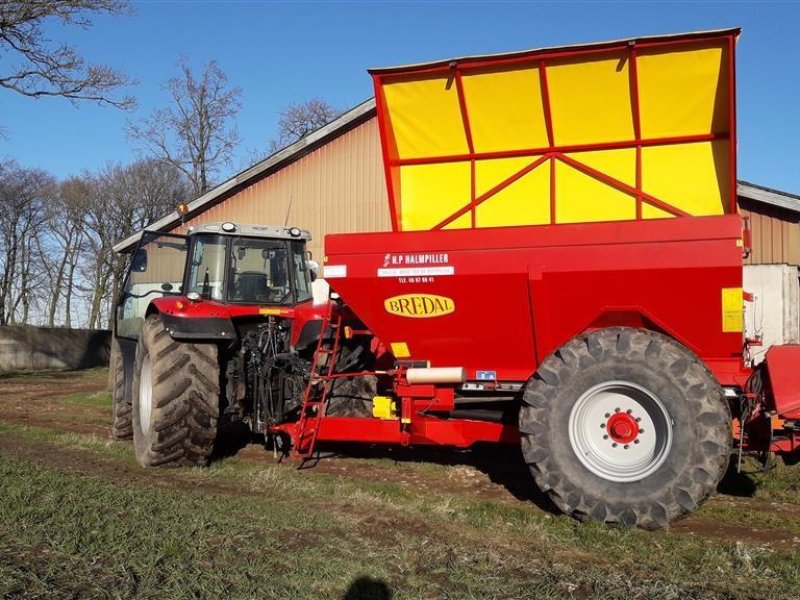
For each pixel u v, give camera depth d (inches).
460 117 253.8
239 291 317.4
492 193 255.9
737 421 215.2
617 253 207.6
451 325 231.0
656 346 204.1
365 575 159.9
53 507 204.1
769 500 239.0
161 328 289.7
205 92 1644.9
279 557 169.9
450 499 230.8
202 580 153.9
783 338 466.6
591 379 207.5
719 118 230.5
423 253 226.1
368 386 277.4
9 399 565.6
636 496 201.5
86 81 709.3
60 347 1228.5
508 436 236.8
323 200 641.6
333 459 302.8
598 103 239.6
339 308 262.2
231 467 285.1
